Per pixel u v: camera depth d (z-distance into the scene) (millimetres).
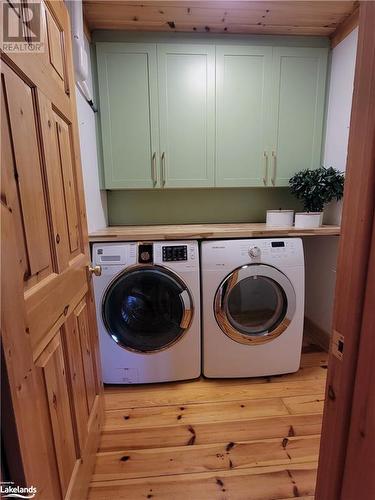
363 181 411
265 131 1948
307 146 2000
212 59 1825
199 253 1592
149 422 1384
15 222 583
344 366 468
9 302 515
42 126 735
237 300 1688
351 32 1690
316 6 1562
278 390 1601
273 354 1660
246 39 1836
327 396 532
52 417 737
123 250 1516
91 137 1743
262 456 1199
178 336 1595
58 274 818
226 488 1066
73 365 934
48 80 786
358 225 422
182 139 1911
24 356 566
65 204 917
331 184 1767
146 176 1941
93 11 1567
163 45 1774
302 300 1632
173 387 1632
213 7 1554
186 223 2281
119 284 1517
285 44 1864
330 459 527
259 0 1510
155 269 1516
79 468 944
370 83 395
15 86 593
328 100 1943
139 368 1604
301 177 1859
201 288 1595
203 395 1566
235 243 1567
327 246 1992
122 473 1128
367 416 431
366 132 404
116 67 1788
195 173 1964
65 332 866
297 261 1589
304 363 1838
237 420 1392
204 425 1363
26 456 553
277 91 1901
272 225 1962
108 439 1289
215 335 1611
